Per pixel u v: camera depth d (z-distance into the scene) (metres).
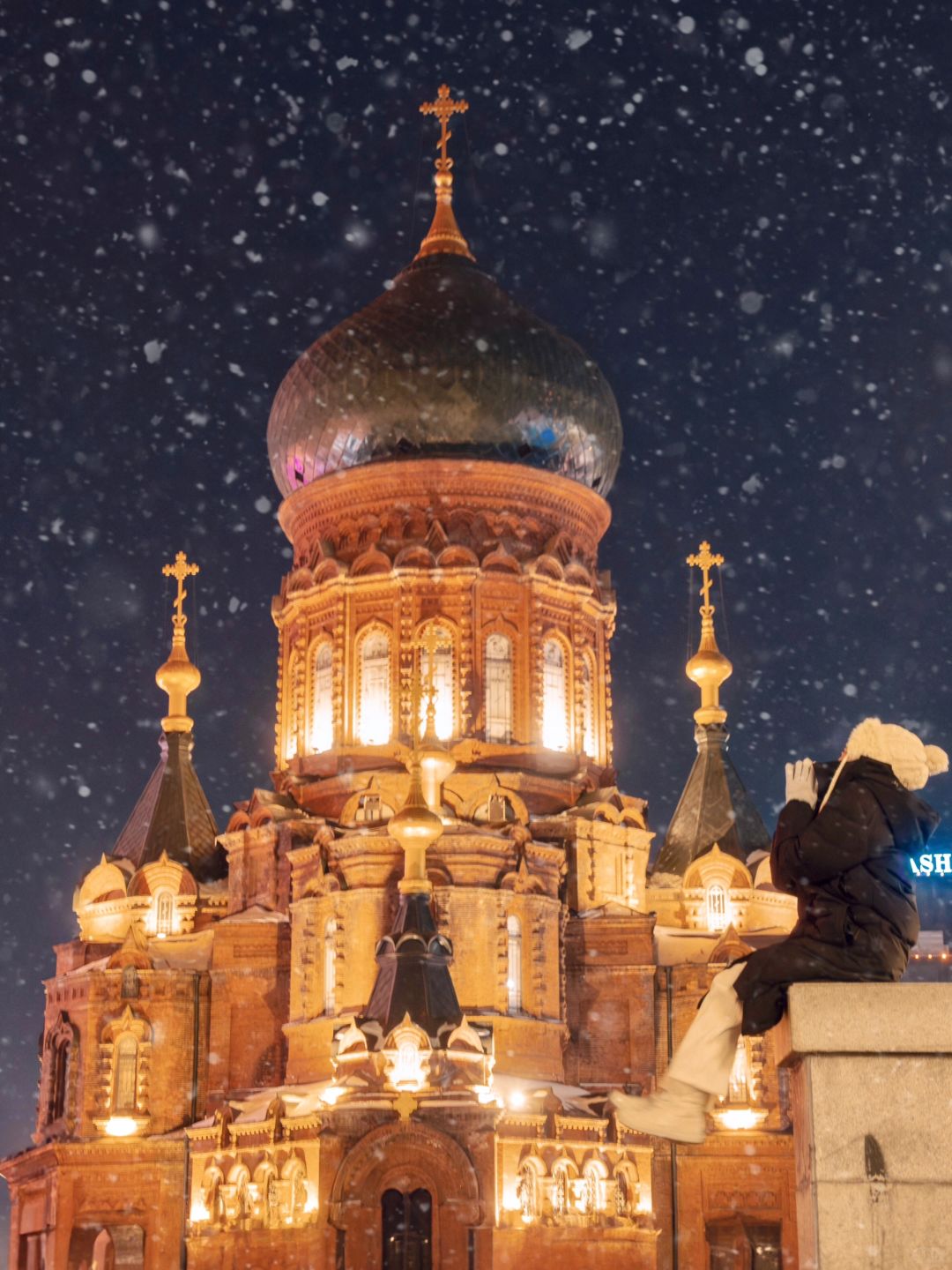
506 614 69.81
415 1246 55.16
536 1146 57.31
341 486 71.50
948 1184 14.23
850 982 15.00
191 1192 61.41
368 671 70.00
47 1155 66.69
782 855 15.80
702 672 75.38
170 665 76.75
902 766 15.98
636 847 70.38
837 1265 14.15
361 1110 55.69
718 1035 15.63
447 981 59.06
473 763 67.88
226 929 67.75
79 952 71.38
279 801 70.06
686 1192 63.53
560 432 72.00
